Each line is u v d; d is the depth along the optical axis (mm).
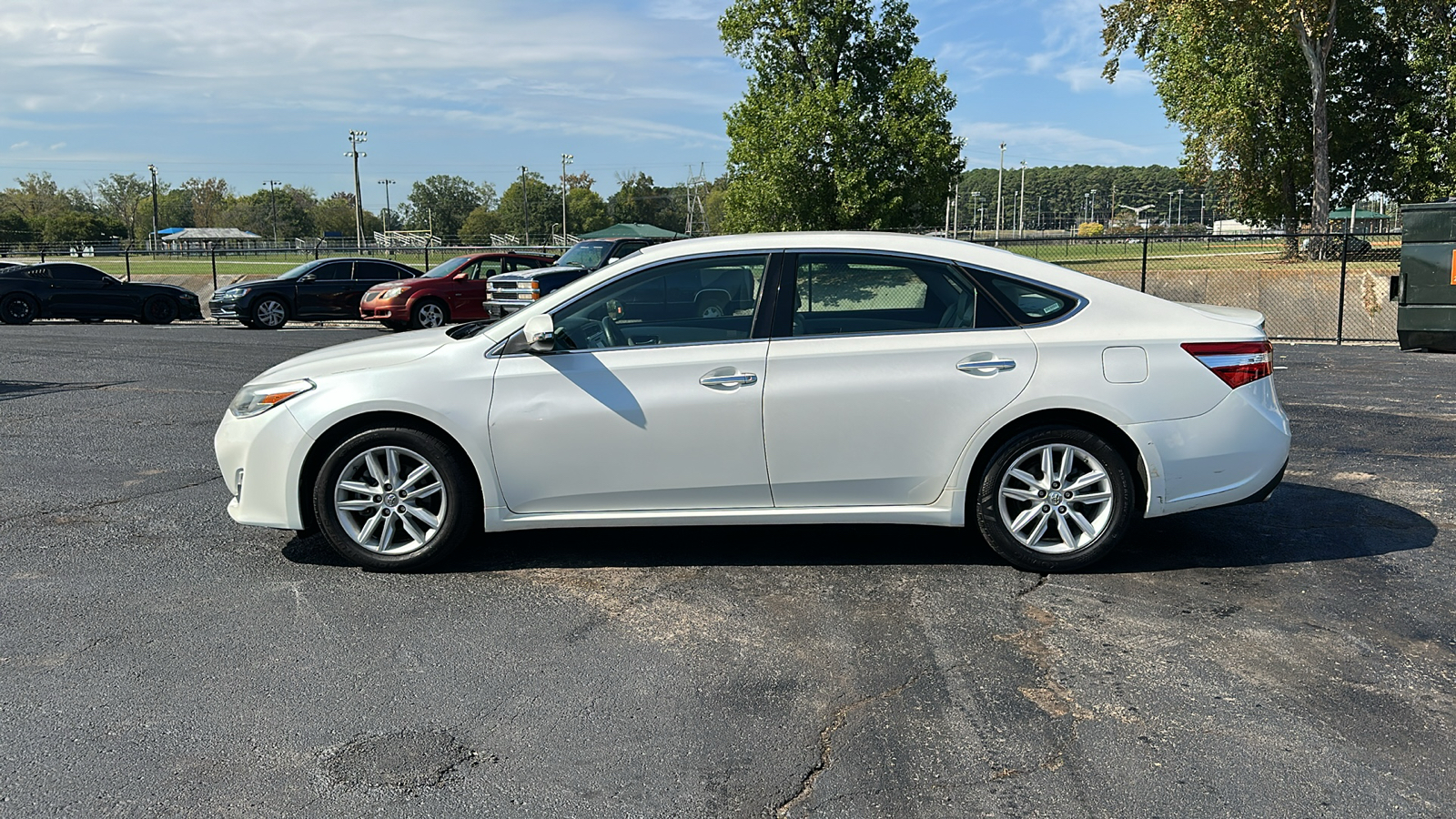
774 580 4641
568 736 3176
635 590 4520
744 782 2908
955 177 29828
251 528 5543
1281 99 32719
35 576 4723
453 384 4625
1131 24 35062
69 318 24641
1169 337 4621
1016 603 4324
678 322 4699
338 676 3617
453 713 3338
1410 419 8539
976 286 4684
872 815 2732
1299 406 9266
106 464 7203
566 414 4602
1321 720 3262
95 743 3129
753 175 29891
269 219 131125
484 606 4320
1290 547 5090
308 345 16312
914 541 5223
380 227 140125
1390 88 32750
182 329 20500
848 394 4570
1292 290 19234
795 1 28984
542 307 4727
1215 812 2738
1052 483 4648
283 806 2773
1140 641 3914
